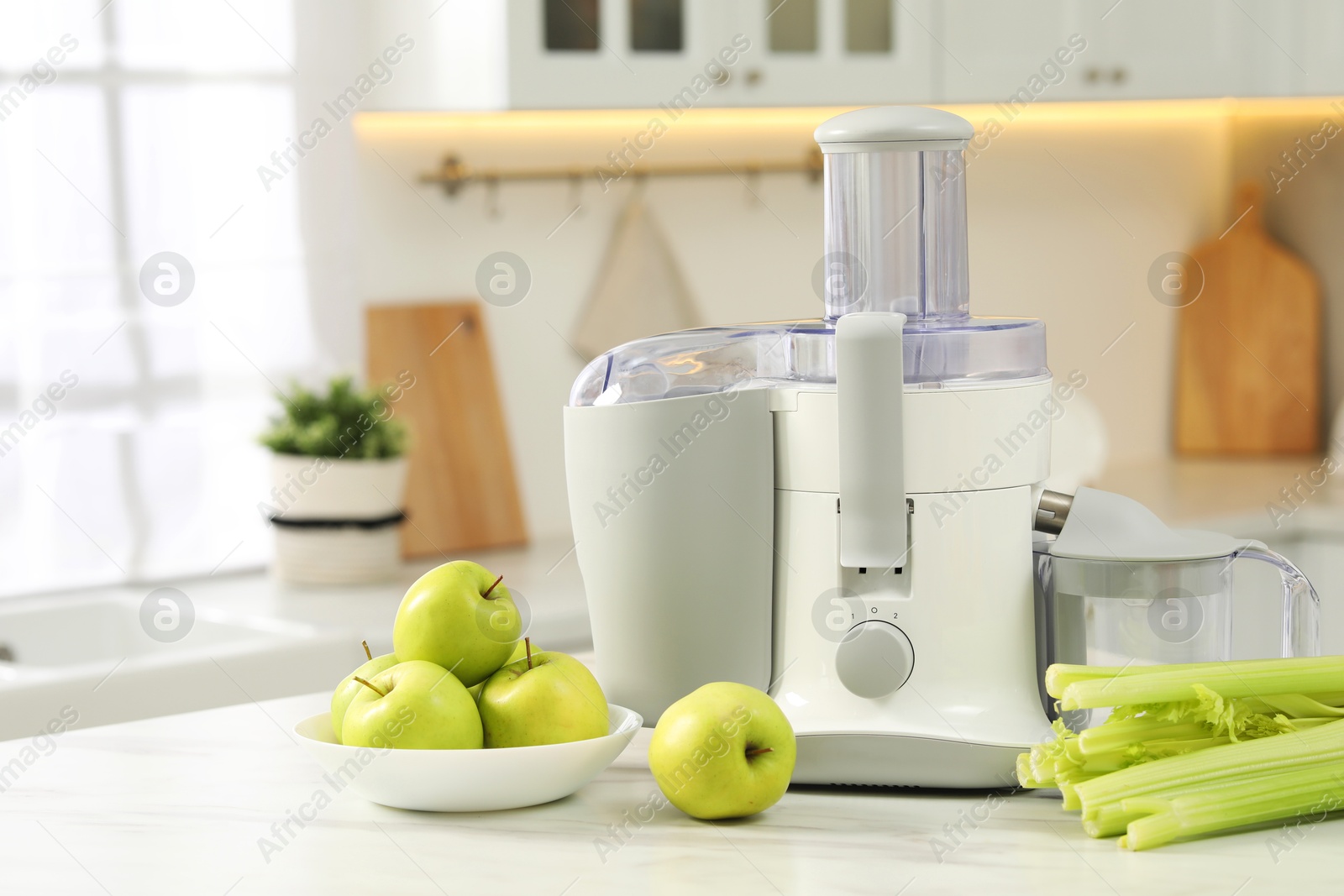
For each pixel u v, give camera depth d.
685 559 0.98
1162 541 0.94
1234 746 0.83
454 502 2.42
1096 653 0.94
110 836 0.85
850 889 0.74
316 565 2.18
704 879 0.76
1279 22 2.63
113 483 2.21
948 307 0.98
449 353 2.41
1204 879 0.75
